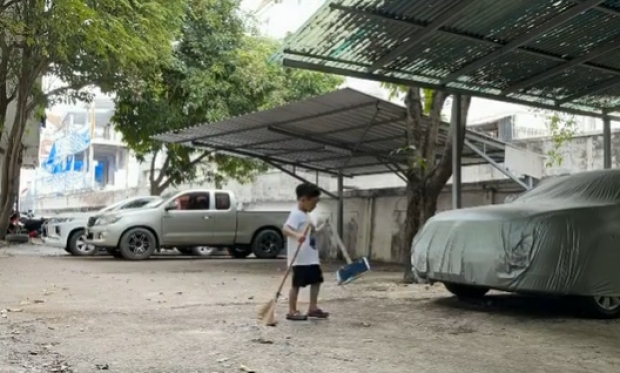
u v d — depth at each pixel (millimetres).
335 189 19891
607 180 7906
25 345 5207
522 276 6824
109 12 12797
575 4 7109
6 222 17359
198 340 5539
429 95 12656
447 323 6699
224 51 18578
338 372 4535
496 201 14062
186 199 16094
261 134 13867
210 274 11828
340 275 7316
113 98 18891
